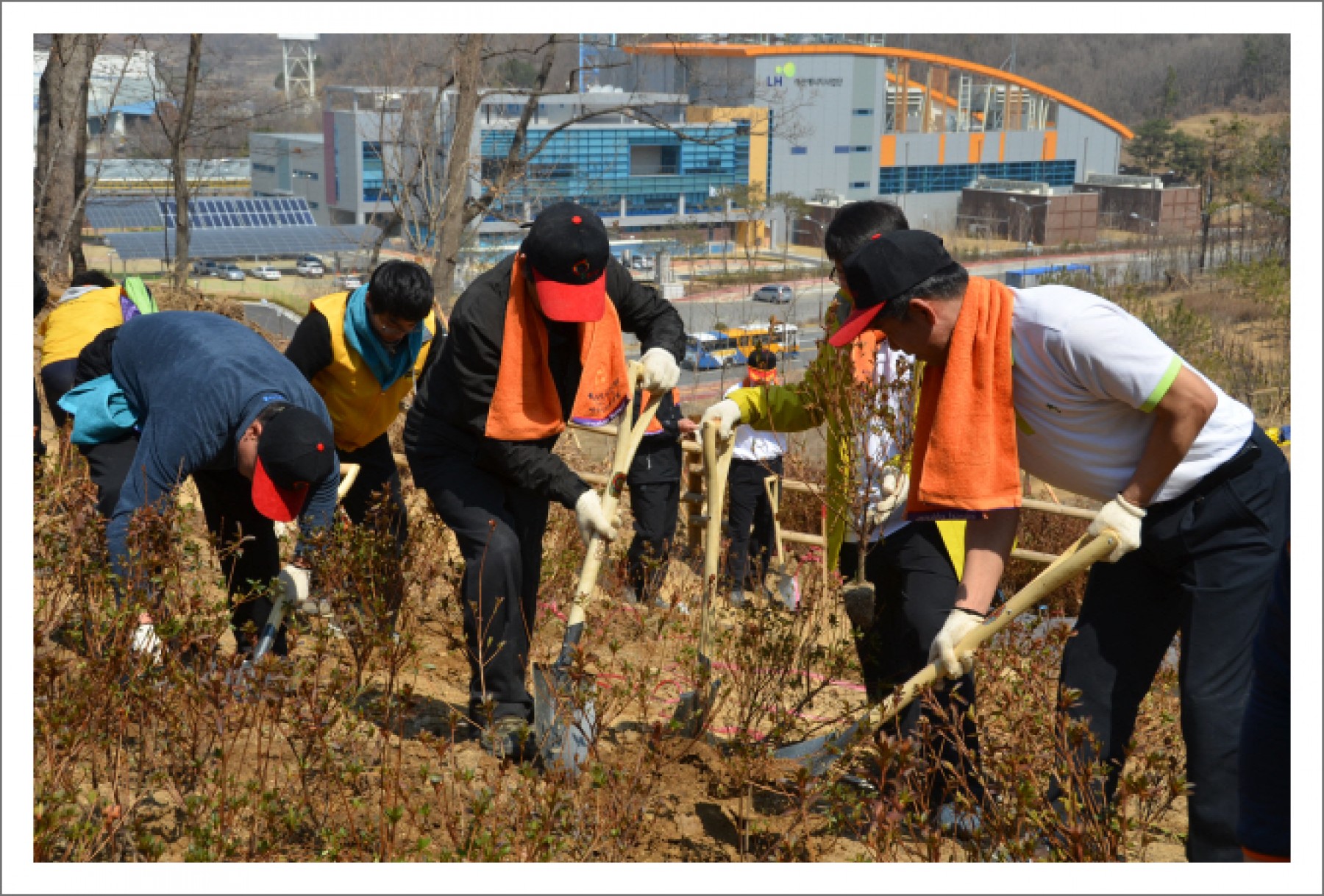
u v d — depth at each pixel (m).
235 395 3.59
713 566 3.89
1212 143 55.41
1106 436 3.03
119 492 4.08
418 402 3.94
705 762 3.61
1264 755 2.30
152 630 3.26
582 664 3.26
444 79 17.59
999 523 3.18
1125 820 2.91
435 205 17.30
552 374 3.96
